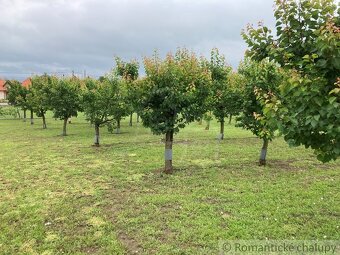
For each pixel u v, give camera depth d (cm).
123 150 1423
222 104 1592
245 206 680
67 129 2491
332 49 335
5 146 1611
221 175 950
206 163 1133
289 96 376
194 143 1598
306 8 395
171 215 644
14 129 2516
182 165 1108
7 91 4459
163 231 577
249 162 1135
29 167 1125
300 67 391
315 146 390
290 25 405
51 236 575
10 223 639
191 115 969
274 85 930
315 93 346
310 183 848
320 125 341
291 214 634
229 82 1509
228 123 2723
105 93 1534
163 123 956
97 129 1584
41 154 1373
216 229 571
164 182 891
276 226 578
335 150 359
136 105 988
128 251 515
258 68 994
